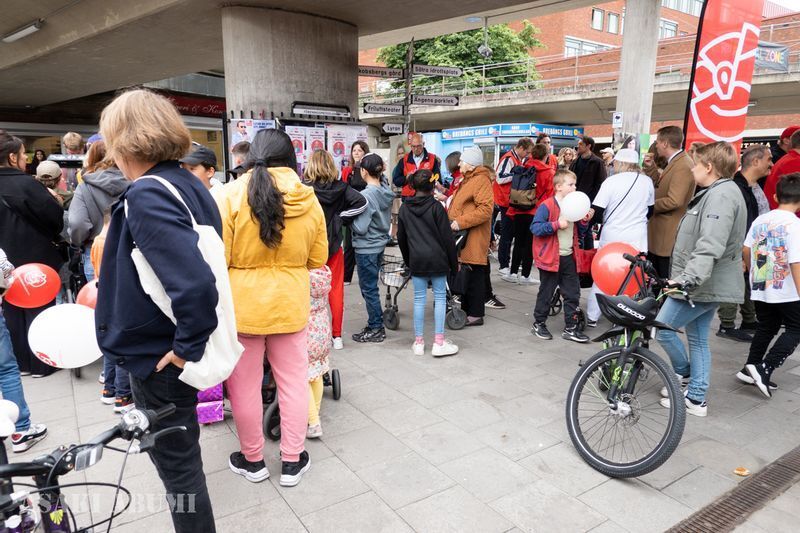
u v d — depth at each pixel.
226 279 1.96
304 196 2.75
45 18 8.55
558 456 3.21
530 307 6.54
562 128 16.66
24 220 4.16
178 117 1.91
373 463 3.12
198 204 1.93
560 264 5.24
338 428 3.53
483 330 5.60
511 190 7.50
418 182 4.47
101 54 9.62
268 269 2.72
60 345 2.53
